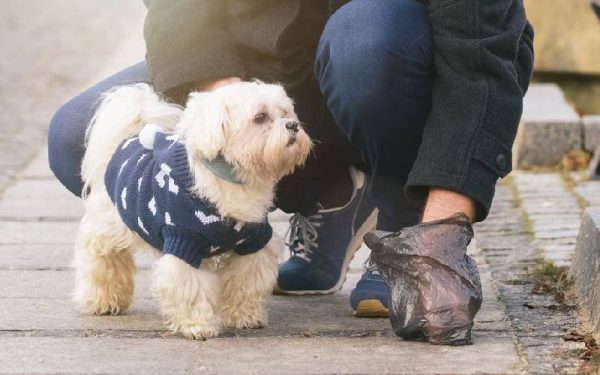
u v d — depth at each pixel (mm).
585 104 8055
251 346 3238
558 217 4988
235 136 3176
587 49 7824
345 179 3762
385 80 3115
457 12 3084
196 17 3555
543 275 4031
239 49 3664
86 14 15070
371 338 3291
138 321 3543
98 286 3580
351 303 3572
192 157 3193
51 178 6164
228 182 3197
